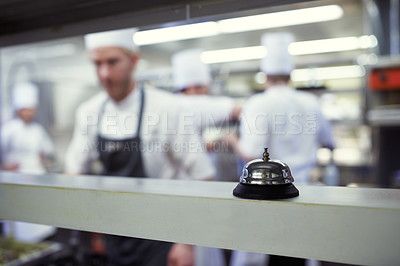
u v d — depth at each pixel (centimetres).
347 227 52
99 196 68
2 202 79
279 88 198
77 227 71
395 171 242
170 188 69
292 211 54
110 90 176
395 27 220
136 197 65
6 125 378
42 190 74
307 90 280
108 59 171
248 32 323
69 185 74
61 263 143
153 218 64
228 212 58
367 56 230
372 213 50
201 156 184
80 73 561
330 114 286
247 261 236
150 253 177
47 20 93
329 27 294
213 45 394
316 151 194
